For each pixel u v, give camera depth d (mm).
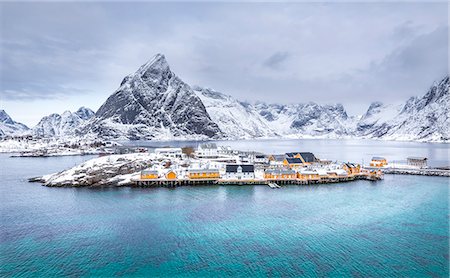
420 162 179375
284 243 69375
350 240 70750
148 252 65500
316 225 79562
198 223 81125
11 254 64625
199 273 57844
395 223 81062
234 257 63406
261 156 192125
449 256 63312
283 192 113750
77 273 57844
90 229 77438
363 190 117812
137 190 117000
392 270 58531
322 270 58688
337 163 172250
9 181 138750
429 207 95062
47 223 81750
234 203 98688
